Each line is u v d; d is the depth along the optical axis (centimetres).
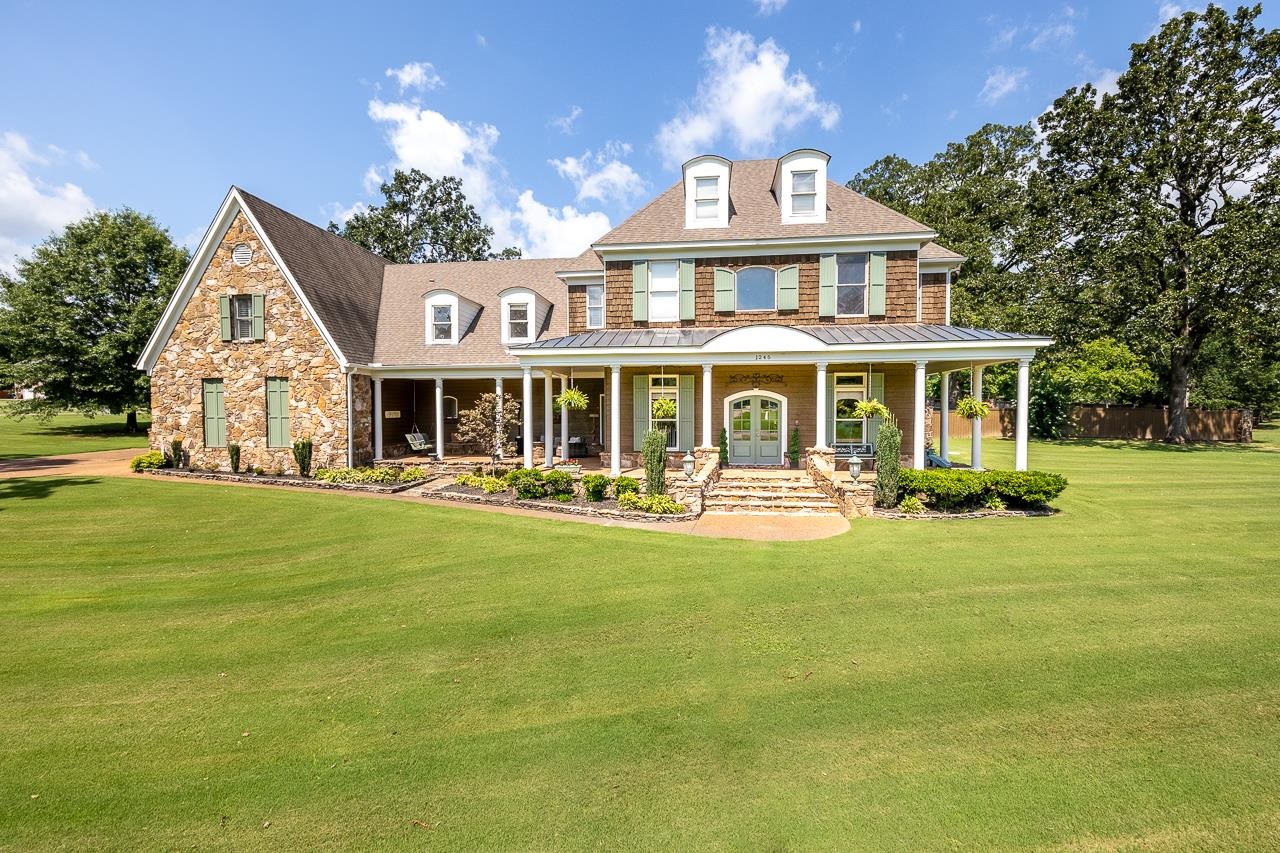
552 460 1800
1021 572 904
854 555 1002
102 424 3962
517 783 418
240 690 557
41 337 3022
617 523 1245
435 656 629
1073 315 3066
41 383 3112
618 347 1603
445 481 1770
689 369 1839
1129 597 793
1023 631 683
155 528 1195
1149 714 503
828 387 1798
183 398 1970
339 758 450
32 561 975
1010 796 399
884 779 419
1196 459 2347
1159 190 2964
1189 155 2823
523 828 373
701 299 1814
